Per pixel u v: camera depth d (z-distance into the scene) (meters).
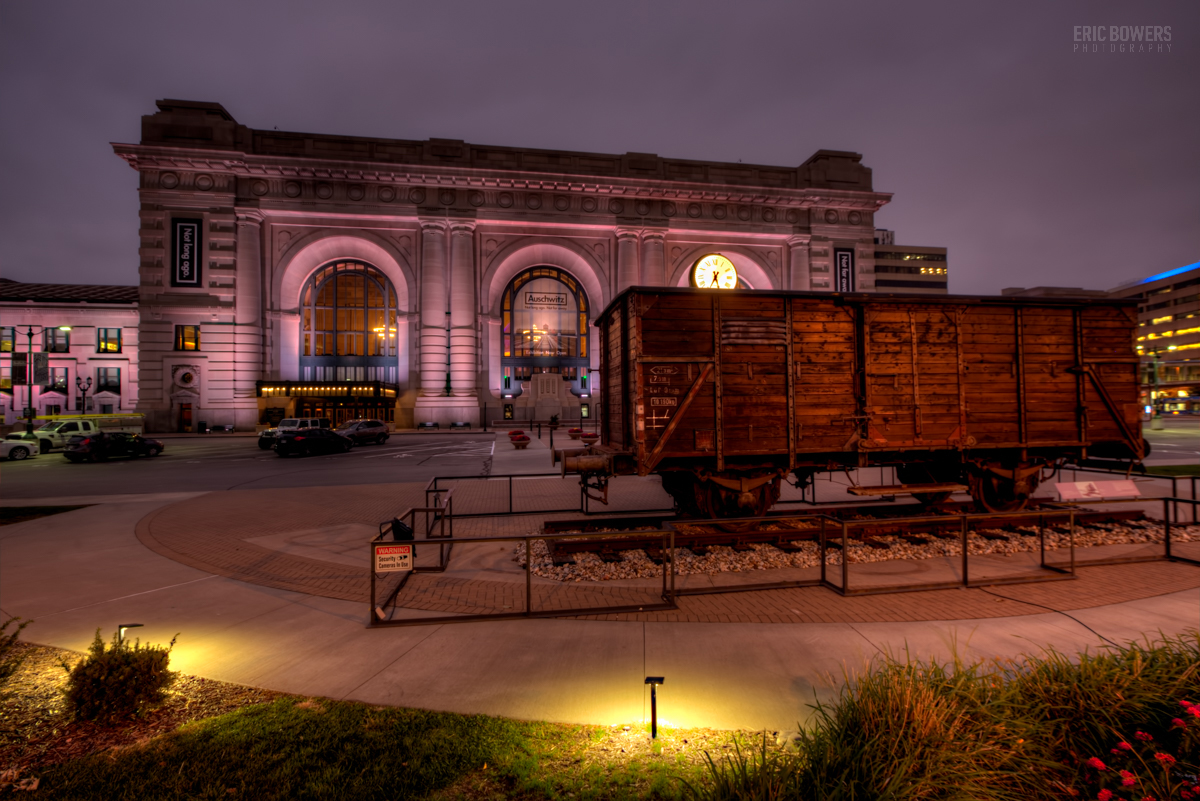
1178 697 3.32
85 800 3.03
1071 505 8.91
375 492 15.52
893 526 9.26
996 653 4.77
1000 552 8.52
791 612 5.96
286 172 50.16
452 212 53.41
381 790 3.07
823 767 2.80
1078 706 3.33
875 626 5.48
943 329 9.66
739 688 4.24
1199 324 102.94
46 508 13.03
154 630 5.66
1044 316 10.17
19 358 54.78
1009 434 9.91
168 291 48.78
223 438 42.88
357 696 4.20
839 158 60.25
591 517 11.39
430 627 5.66
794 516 7.13
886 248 118.94
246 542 9.74
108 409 55.00
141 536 10.16
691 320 8.84
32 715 3.98
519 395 59.00
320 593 6.92
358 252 53.78
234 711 3.98
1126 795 2.79
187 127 48.81
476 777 3.20
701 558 8.06
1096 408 10.39
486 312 55.34
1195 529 9.69
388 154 52.84
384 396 51.31
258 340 50.41
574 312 60.50
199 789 3.10
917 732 2.95
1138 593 6.46
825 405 9.24
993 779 2.80
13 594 6.89
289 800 3.00
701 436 8.83
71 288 63.19
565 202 55.56
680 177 57.56
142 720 3.87
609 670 4.59
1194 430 44.03
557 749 3.46
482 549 9.12
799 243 58.75
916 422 9.48
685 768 3.22
